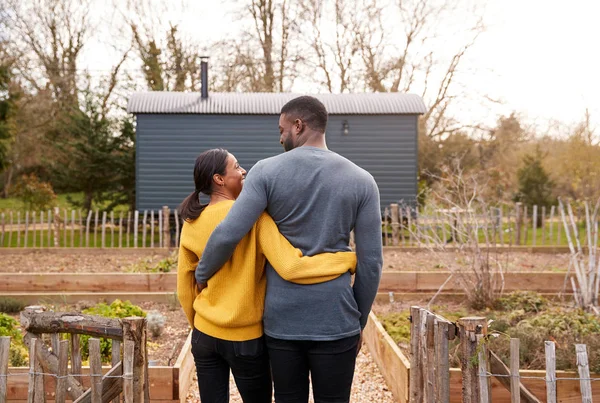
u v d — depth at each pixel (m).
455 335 2.83
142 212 15.21
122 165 17.70
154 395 4.00
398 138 15.44
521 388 2.77
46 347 2.93
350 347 2.48
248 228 2.41
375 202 2.51
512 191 19.50
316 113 2.53
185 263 2.71
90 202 18.17
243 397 2.73
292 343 2.46
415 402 3.24
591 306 6.20
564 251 11.77
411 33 26.11
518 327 4.84
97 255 11.75
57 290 7.96
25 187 19.14
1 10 24.48
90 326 2.79
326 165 2.46
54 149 23.02
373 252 2.48
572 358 4.06
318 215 2.43
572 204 17.44
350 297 2.47
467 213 7.28
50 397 3.79
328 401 2.49
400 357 4.27
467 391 2.70
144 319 2.74
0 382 2.95
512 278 7.80
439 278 7.88
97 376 2.73
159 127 15.22
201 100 15.73
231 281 2.55
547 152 20.75
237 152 15.34
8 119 17.67
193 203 2.73
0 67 17.02
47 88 25.53
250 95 16.39
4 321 5.27
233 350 2.57
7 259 11.17
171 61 26.44
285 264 2.39
